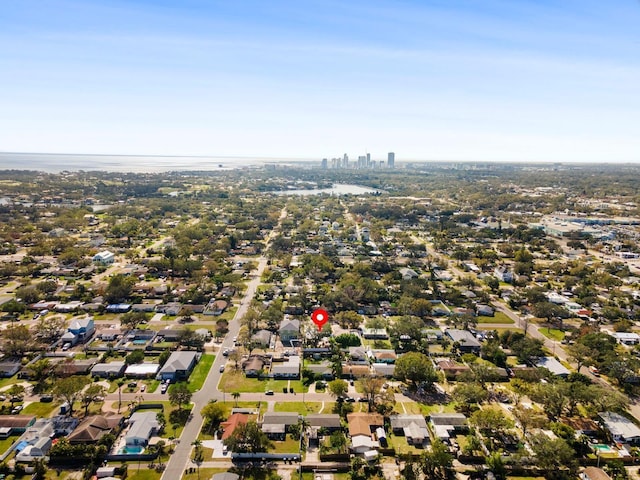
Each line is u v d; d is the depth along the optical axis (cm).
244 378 14200
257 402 12838
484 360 15975
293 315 19612
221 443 10994
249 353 15912
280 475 10031
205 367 14888
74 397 12025
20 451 10375
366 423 11550
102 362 14988
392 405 12725
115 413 12106
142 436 10738
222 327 17438
